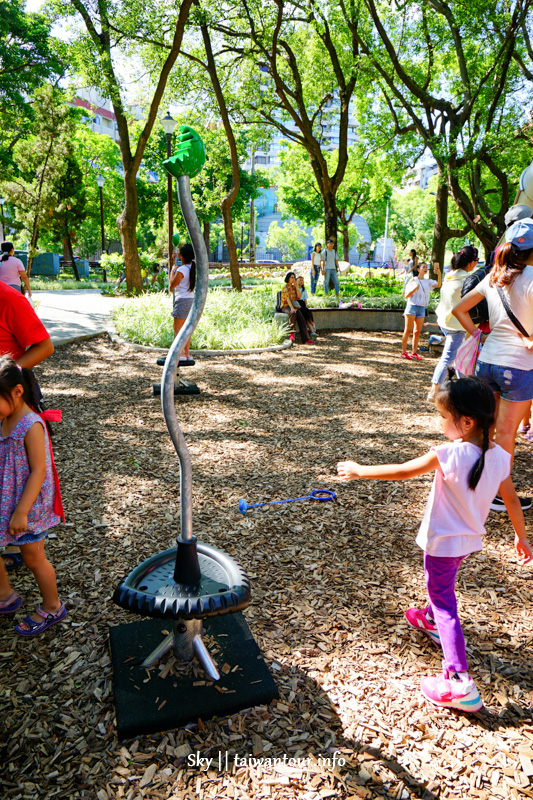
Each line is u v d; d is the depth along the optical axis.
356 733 2.09
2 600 2.72
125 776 1.89
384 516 3.86
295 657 2.48
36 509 2.49
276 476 4.50
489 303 3.58
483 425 2.21
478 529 2.28
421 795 1.86
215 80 15.33
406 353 10.04
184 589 2.08
